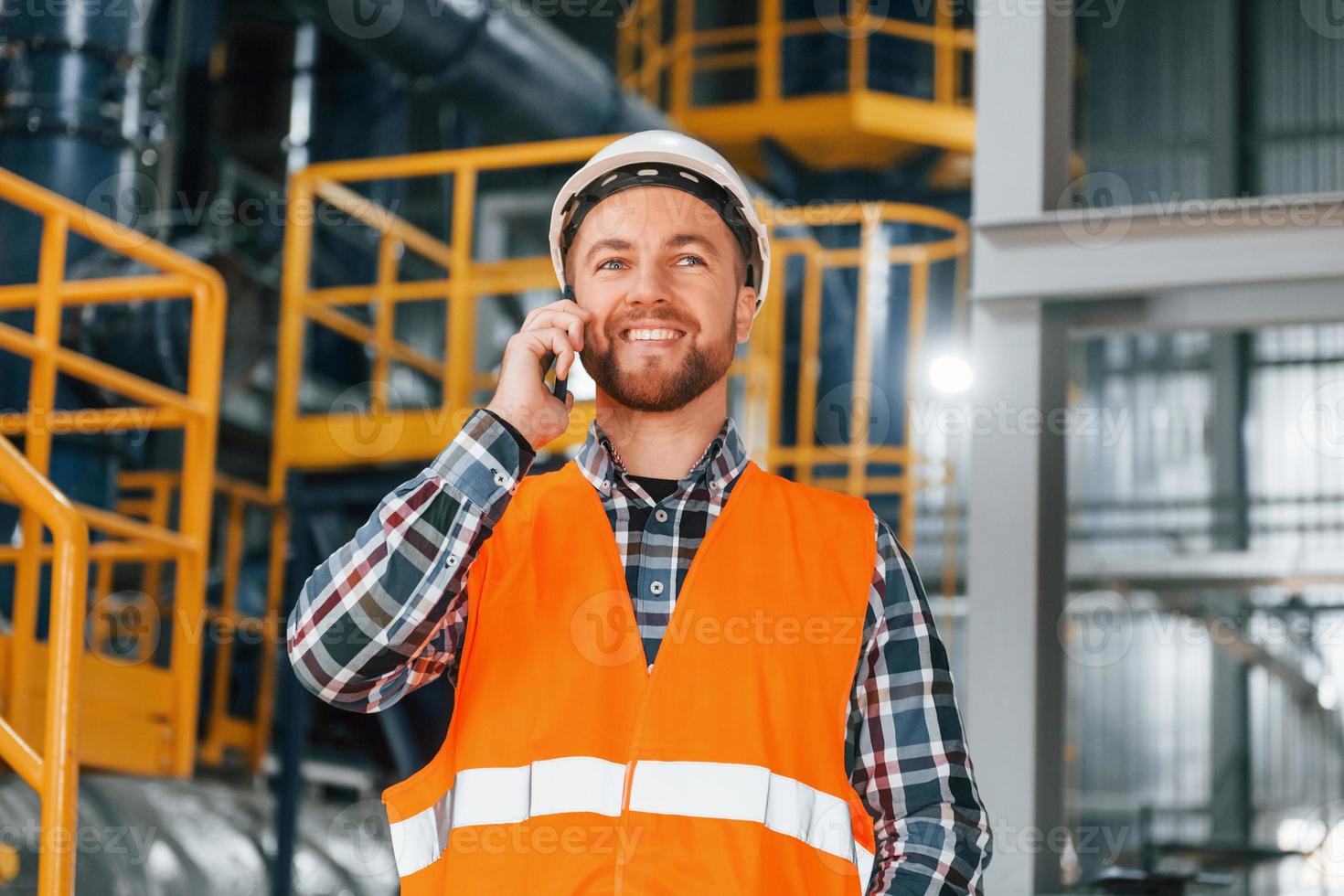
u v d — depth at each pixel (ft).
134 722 16.16
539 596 5.74
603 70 28.55
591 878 5.32
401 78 26.76
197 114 31.32
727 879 5.27
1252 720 41.91
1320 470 41.86
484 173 39.40
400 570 5.39
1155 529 42.68
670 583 5.82
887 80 38.40
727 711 5.51
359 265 32.76
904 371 38.04
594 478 5.97
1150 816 38.29
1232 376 42.93
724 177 6.07
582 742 5.48
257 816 24.53
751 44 42.32
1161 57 45.32
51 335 15.67
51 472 19.29
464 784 5.53
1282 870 37.91
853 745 5.80
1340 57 44.06
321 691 5.59
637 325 5.88
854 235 37.81
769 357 27.43
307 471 21.52
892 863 5.44
